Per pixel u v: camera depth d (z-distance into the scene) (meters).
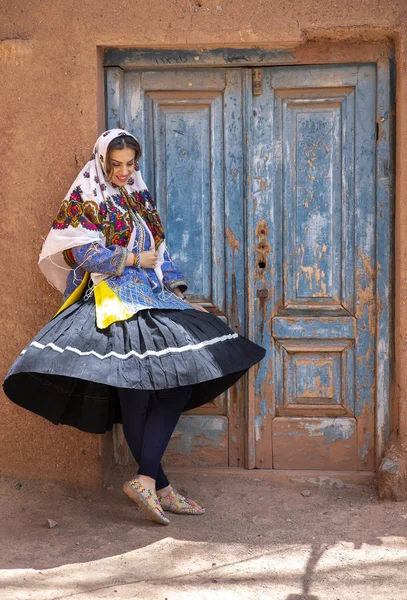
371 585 2.91
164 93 3.93
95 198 3.45
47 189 3.80
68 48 3.72
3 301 3.89
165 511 3.65
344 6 3.64
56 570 3.03
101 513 3.65
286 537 3.38
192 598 2.79
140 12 3.70
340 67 3.82
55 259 3.61
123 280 3.43
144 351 3.25
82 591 2.84
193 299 4.01
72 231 3.40
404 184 3.66
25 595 2.79
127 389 3.46
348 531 3.43
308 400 4.00
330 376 3.98
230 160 3.93
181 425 4.07
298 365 3.99
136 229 3.54
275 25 3.67
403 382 3.74
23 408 3.87
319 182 3.90
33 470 3.96
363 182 3.86
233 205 3.95
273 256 3.94
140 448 3.50
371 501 3.77
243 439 4.05
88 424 3.66
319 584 2.92
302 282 3.95
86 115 3.75
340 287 3.94
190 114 3.93
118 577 2.97
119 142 3.38
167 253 3.76
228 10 3.68
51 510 3.66
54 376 3.53
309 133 3.89
